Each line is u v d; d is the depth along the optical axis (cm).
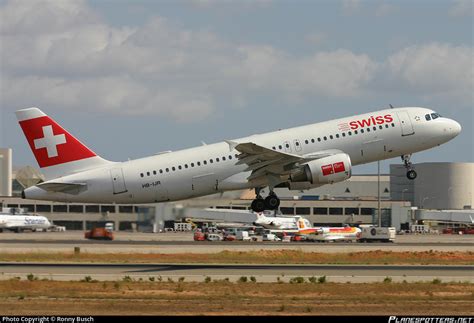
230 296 6712
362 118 11869
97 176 11681
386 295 6862
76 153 11844
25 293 6806
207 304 6253
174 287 7269
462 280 7969
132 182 11644
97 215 18950
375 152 11825
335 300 6544
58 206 19350
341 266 9512
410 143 11900
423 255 10969
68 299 6506
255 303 6328
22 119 11788
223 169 11662
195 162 11656
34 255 10588
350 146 11731
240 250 11600
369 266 9531
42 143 11812
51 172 11825
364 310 6050
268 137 11700
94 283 7494
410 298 6656
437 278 8106
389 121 11856
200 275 8331
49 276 8131
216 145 11800
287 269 9081
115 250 11412
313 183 11575
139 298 6575
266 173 11675
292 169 11600
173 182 11638
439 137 11981
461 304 6356
